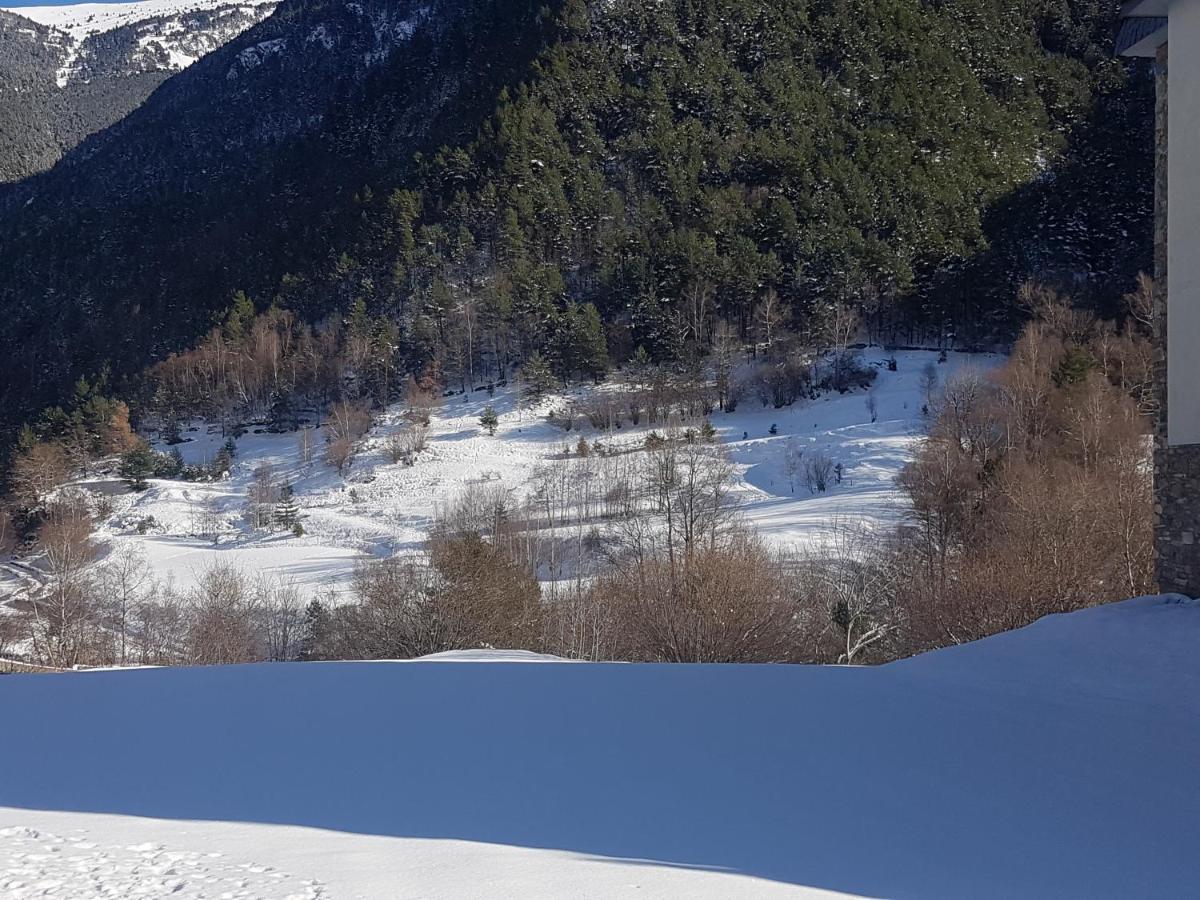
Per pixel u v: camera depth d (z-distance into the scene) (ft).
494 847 12.89
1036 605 57.41
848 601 77.36
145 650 97.55
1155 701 24.03
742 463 172.86
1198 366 29.86
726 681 28.73
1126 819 15.08
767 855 12.84
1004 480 82.89
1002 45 402.31
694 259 271.28
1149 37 33.14
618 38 385.70
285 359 275.59
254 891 10.44
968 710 23.70
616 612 78.69
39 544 160.56
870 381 219.61
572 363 247.91
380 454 211.00
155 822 14.29
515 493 167.43
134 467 215.51
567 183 323.37
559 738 20.93
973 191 304.50
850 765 18.39
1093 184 314.76
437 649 78.18
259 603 109.40
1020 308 234.99
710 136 343.05
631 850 12.94
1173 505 31.12
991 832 14.30
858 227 284.82
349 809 15.24
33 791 16.55
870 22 392.88
